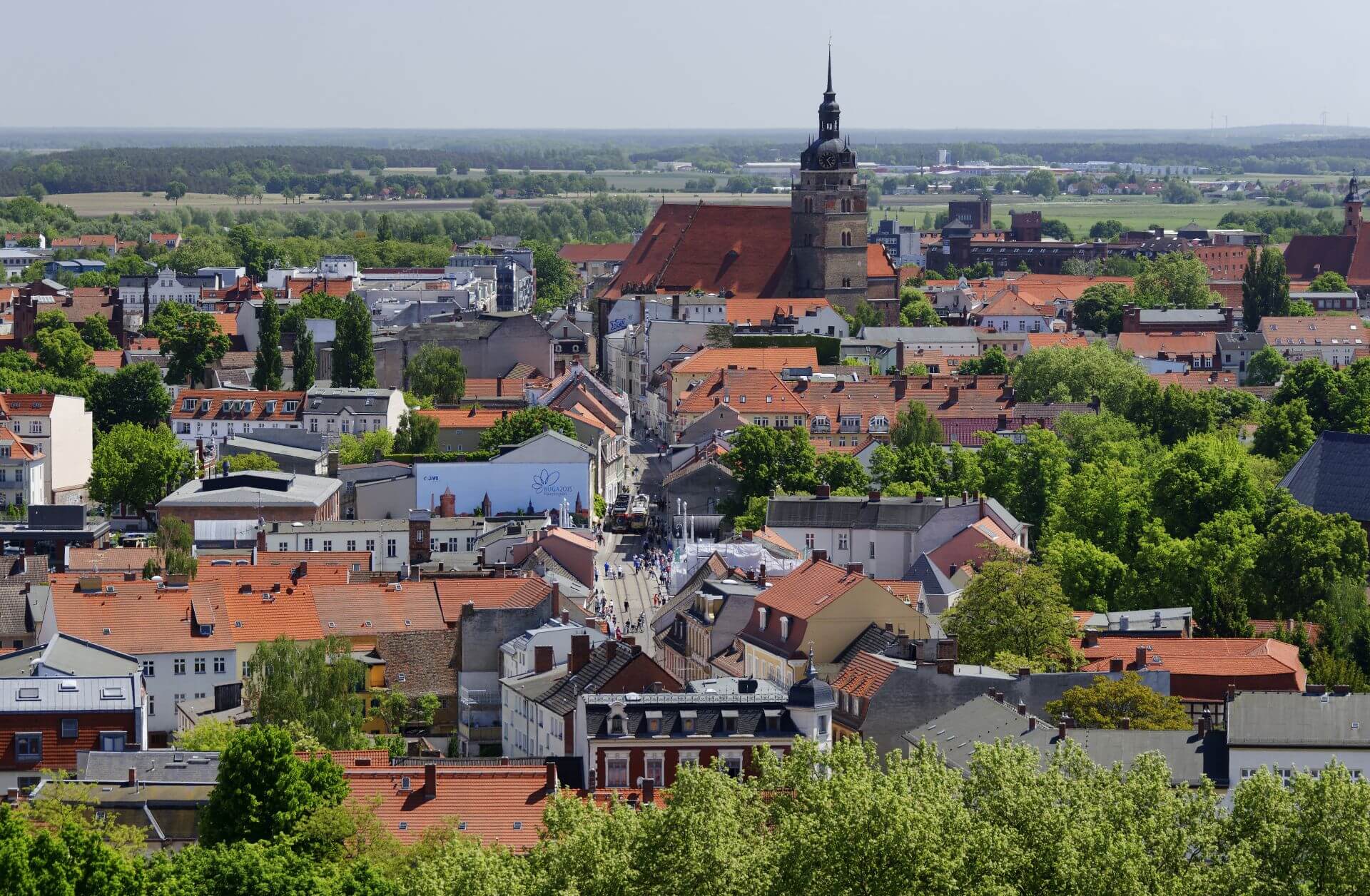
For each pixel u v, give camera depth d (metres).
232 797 190.50
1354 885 169.75
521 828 197.25
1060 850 165.88
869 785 169.88
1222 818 176.88
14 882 163.88
